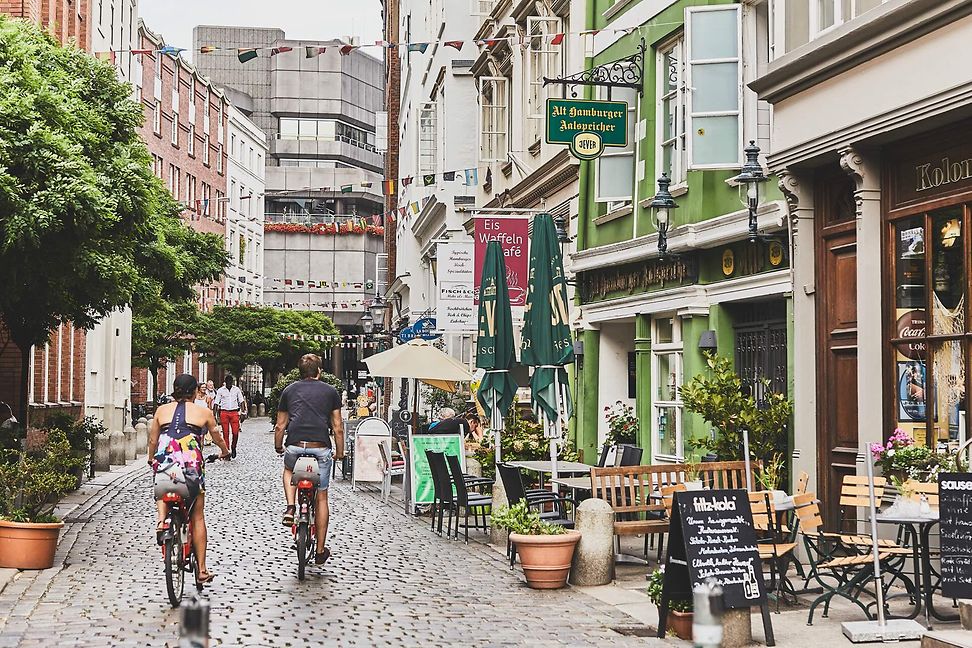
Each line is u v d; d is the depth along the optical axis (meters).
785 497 11.59
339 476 29.42
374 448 25.27
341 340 82.31
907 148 12.17
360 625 10.31
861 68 12.27
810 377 13.68
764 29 16.11
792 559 11.79
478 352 17.62
